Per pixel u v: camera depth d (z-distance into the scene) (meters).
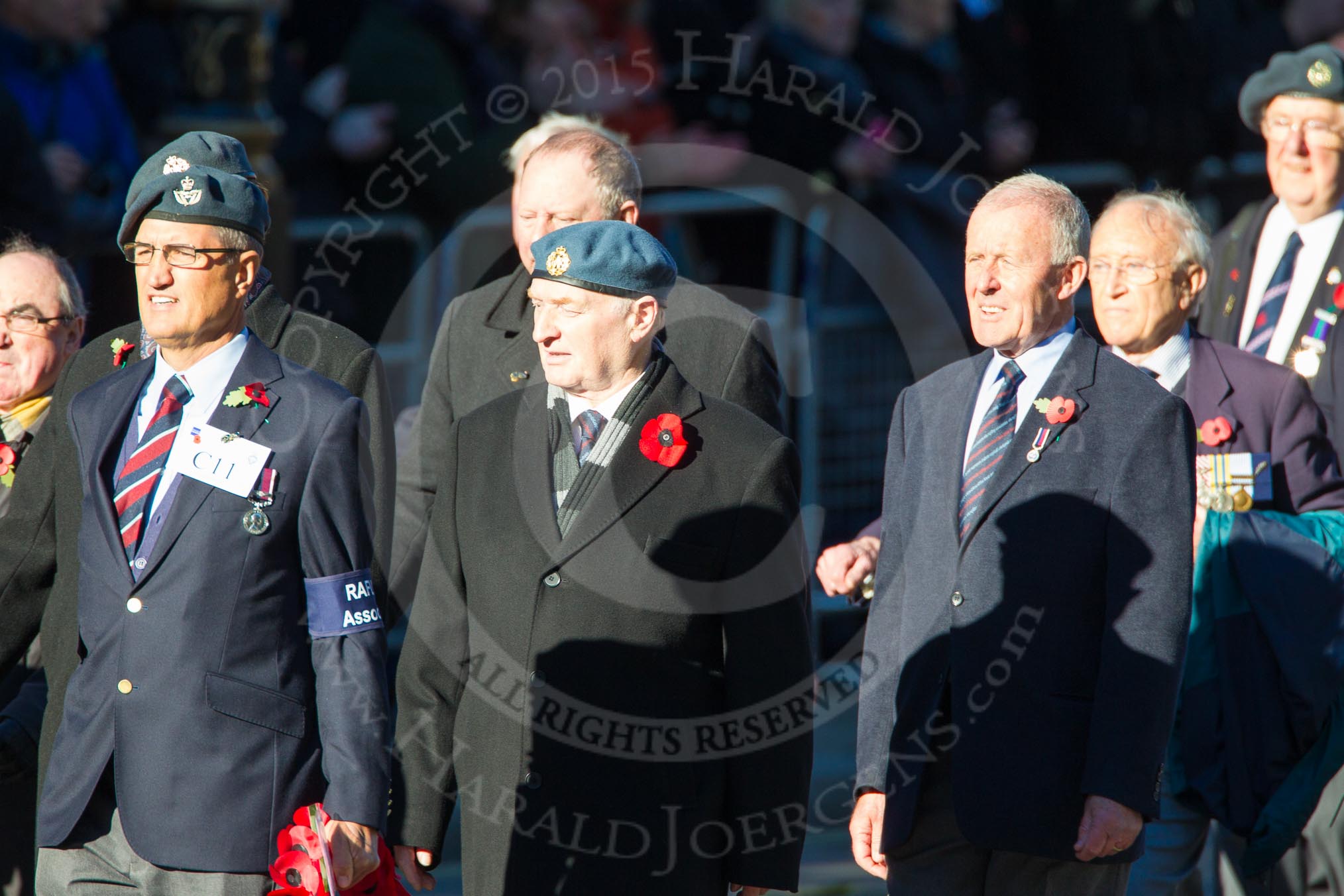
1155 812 13.44
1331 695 16.53
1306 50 19.31
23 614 14.18
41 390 16.19
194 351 13.25
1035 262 14.18
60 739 13.13
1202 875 18.36
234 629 12.80
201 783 12.69
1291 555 16.59
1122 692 13.40
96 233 25.94
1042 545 13.84
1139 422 13.91
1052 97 33.41
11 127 24.38
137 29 27.33
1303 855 16.88
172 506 12.89
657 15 30.17
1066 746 13.65
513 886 13.05
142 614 12.80
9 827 15.73
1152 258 16.77
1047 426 14.05
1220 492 16.94
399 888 13.37
